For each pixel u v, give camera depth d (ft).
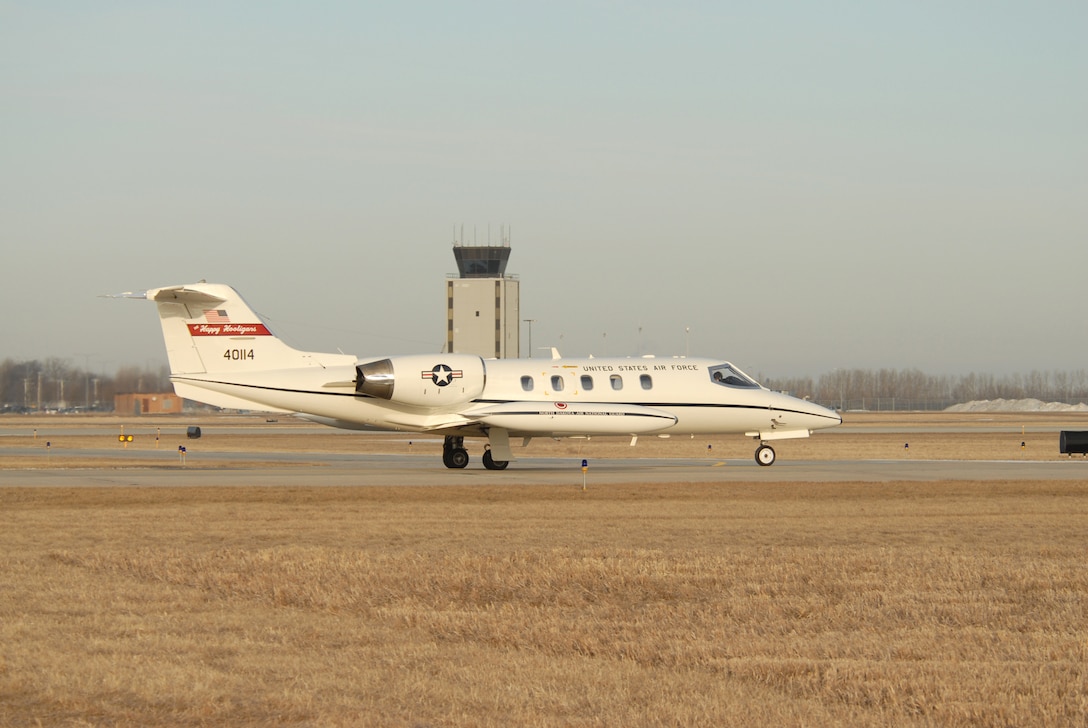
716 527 245.45
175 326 414.00
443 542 220.64
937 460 506.48
